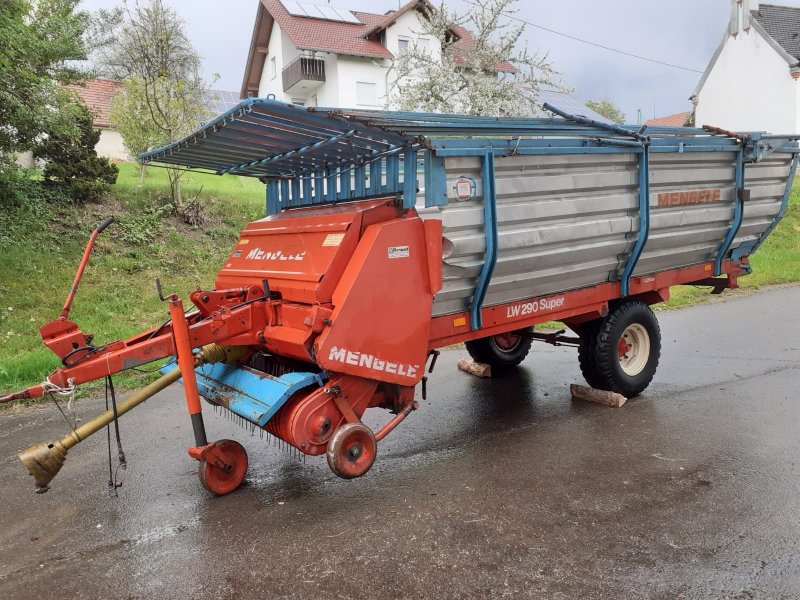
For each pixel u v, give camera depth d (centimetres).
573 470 451
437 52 1611
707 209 605
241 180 1947
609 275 567
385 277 418
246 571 339
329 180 521
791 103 2723
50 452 394
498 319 501
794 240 1686
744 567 322
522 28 1242
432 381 710
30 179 1274
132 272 1076
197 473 474
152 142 1301
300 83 2903
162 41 1337
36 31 1068
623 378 594
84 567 350
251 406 409
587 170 512
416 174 430
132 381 714
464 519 385
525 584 316
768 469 438
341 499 421
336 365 401
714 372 693
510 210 470
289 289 438
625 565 328
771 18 2986
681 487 416
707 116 3116
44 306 902
